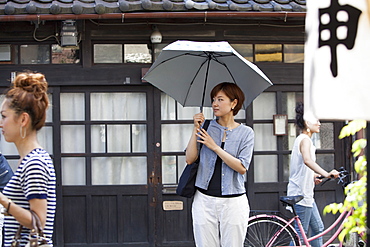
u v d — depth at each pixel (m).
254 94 4.21
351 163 6.11
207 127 3.86
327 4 1.93
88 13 5.26
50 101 5.82
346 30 1.91
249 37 5.96
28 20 5.23
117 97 5.95
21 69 5.73
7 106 2.44
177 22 5.82
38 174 2.37
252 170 6.04
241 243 3.75
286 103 6.10
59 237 5.80
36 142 2.51
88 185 5.88
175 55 4.07
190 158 3.79
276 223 4.95
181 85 4.33
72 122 5.88
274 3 5.56
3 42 5.72
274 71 6.00
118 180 5.96
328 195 6.11
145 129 5.99
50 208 2.45
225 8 5.39
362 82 1.90
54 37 5.73
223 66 4.19
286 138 6.11
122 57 5.86
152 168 5.94
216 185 3.71
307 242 4.84
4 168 4.40
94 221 5.88
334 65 1.92
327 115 1.91
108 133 5.95
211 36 5.91
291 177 5.00
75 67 5.77
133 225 5.91
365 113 1.89
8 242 2.44
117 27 5.79
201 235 3.74
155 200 5.93
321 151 6.14
